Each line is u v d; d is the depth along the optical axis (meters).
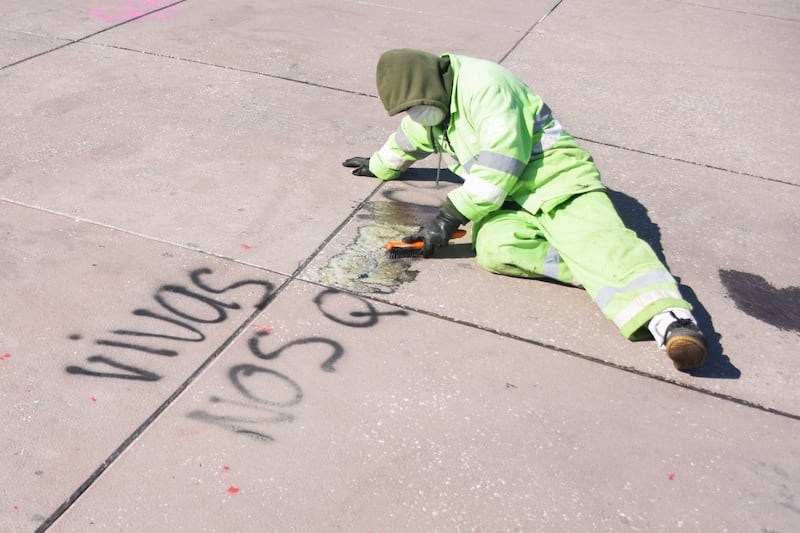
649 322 2.64
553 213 2.95
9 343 2.58
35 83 4.42
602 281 2.72
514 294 2.96
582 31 5.60
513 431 2.38
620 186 3.72
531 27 5.61
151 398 2.42
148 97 4.32
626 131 4.25
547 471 2.26
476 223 3.13
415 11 5.78
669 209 3.56
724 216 3.52
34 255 3.01
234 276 2.96
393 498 2.16
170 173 3.61
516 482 2.22
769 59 5.29
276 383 2.50
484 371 2.60
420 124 3.21
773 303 2.99
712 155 4.05
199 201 3.41
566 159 2.98
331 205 3.44
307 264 3.05
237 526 2.06
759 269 3.18
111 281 2.89
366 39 5.23
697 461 2.32
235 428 2.33
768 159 4.04
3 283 2.84
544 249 2.98
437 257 3.15
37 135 3.88
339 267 3.04
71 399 2.40
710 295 3.01
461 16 5.74
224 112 4.20
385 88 2.95
